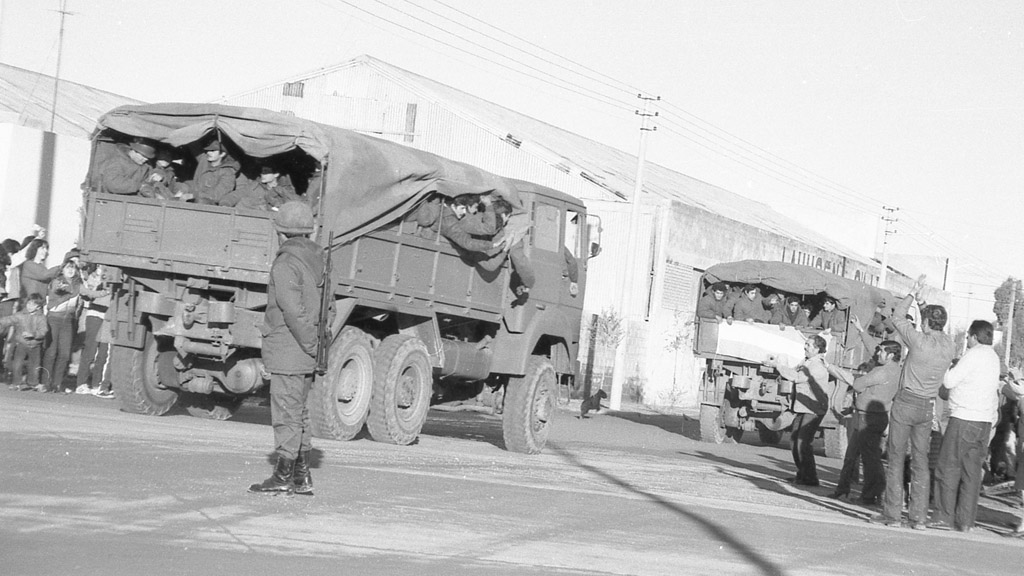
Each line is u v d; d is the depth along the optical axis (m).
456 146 46.72
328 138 12.82
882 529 11.82
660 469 16.61
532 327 16.86
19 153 22.39
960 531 12.59
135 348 14.20
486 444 17.94
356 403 14.24
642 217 42.16
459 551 7.58
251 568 6.36
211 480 9.17
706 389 25.22
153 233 13.17
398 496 9.63
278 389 8.65
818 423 16.20
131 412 14.65
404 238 14.38
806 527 11.02
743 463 20.03
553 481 12.82
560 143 50.75
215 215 12.91
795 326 24.17
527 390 16.72
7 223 22.20
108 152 13.88
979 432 12.55
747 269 24.44
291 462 8.80
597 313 42.19
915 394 12.22
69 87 35.22
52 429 11.38
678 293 43.59
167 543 6.79
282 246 8.50
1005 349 78.81
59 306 17.33
